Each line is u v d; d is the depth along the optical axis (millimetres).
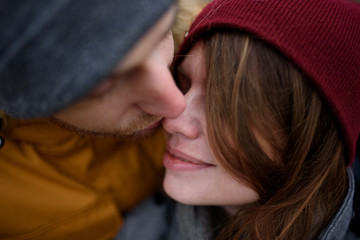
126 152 809
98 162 779
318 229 582
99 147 769
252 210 581
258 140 483
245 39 448
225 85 466
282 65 438
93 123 353
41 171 672
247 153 489
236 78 453
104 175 782
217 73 473
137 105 361
